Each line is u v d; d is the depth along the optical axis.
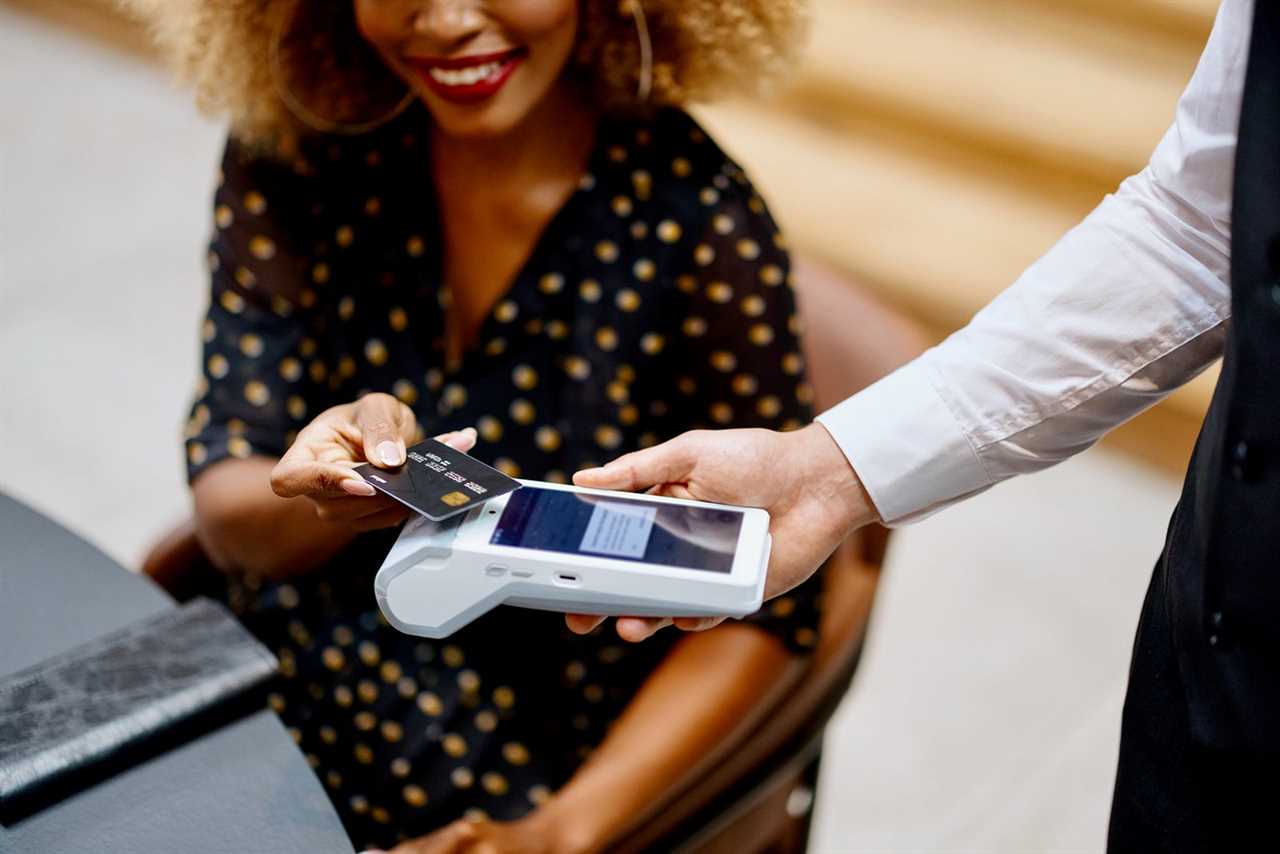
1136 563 2.15
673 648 1.12
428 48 0.98
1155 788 0.83
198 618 0.89
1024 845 1.74
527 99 1.02
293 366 1.16
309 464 0.78
